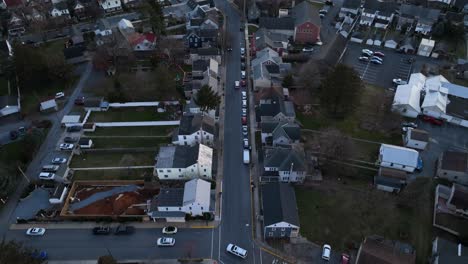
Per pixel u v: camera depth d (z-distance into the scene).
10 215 73.00
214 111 93.56
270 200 69.31
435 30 126.12
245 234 69.25
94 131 92.56
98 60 111.44
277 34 122.56
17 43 104.38
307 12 126.56
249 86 106.56
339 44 115.25
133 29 128.25
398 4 139.38
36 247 67.38
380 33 129.88
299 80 102.81
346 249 65.88
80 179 79.81
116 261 63.16
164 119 95.81
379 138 88.50
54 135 91.56
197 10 134.38
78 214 72.19
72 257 65.88
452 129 91.00
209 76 103.19
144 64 117.12
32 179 79.94
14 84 108.81
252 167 82.81
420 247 65.50
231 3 151.75
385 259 58.44
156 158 84.31
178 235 69.06
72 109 99.88
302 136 88.88
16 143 89.19
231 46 124.38
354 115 95.12
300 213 71.69
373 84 106.25
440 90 96.88
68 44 126.06
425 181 76.06
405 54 119.94
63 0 146.75
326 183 77.88
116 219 71.06
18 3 147.00
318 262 64.38
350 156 82.69
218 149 87.12
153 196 75.75
